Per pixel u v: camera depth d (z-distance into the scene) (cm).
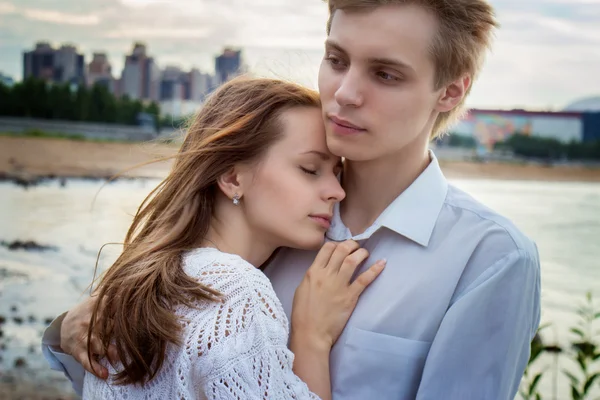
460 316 130
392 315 136
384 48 123
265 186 141
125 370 130
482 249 135
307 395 125
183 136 169
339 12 128
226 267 129
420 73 126
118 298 133
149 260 135
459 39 128
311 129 141
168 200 148
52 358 163
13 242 480
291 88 145
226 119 145
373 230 142
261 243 147
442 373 129
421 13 124
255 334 123
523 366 139
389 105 126
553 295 402
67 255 461
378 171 145
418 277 137
